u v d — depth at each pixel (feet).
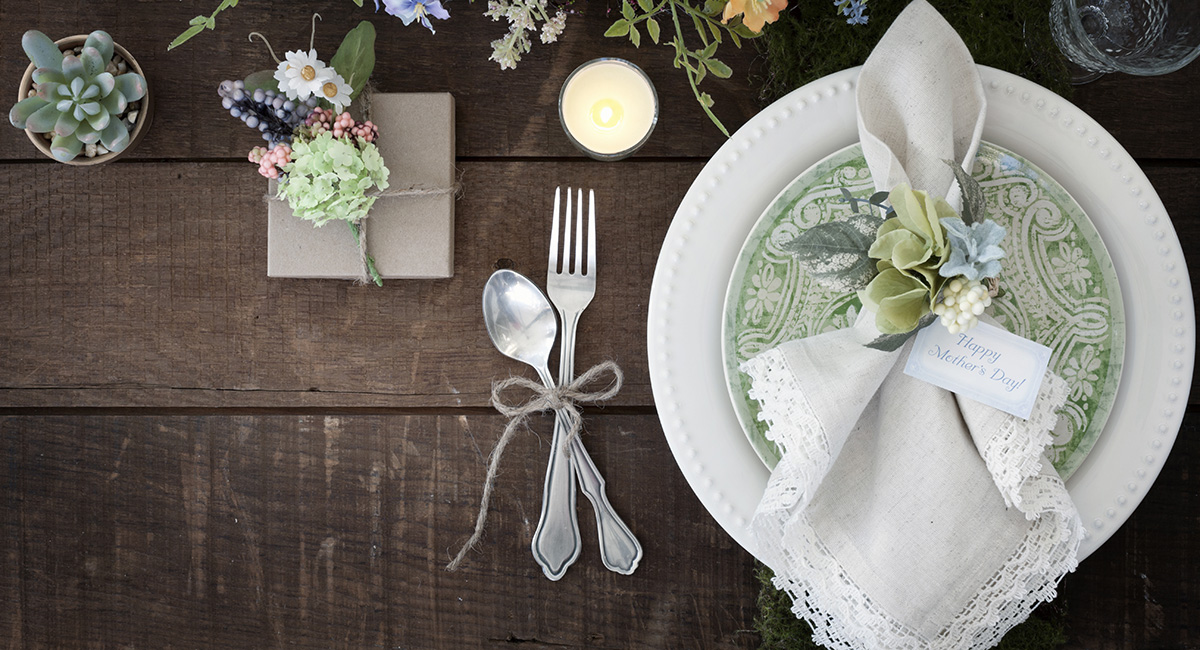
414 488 2.81
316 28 2.80
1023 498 2.17
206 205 2.81
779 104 2.48
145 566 2.83
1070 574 2.76
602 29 2.78
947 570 2.24
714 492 2.51
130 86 2.57
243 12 2.80
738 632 2.78
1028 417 2.15
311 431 2.82
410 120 2.65
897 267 1.87
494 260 2.79
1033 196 2.43
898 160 2.31
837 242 2.02
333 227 2.63
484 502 2.72
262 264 2.81
